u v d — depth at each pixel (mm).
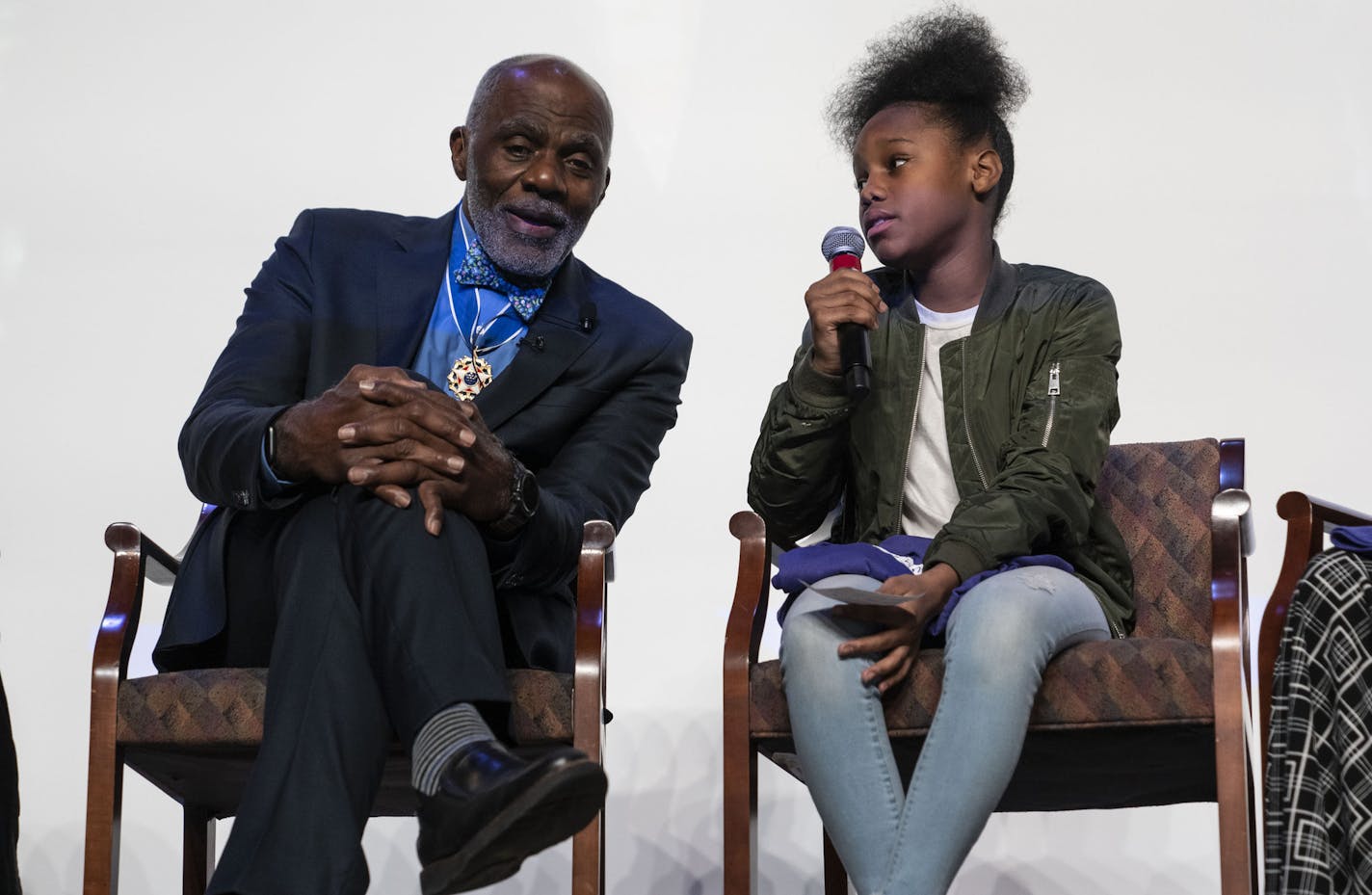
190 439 3801
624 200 5918
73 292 5871
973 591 3545
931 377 4109
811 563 3760
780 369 5797
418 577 3342
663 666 5590
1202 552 4133
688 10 6012
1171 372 5684
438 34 6035
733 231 5887
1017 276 4184
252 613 3729
